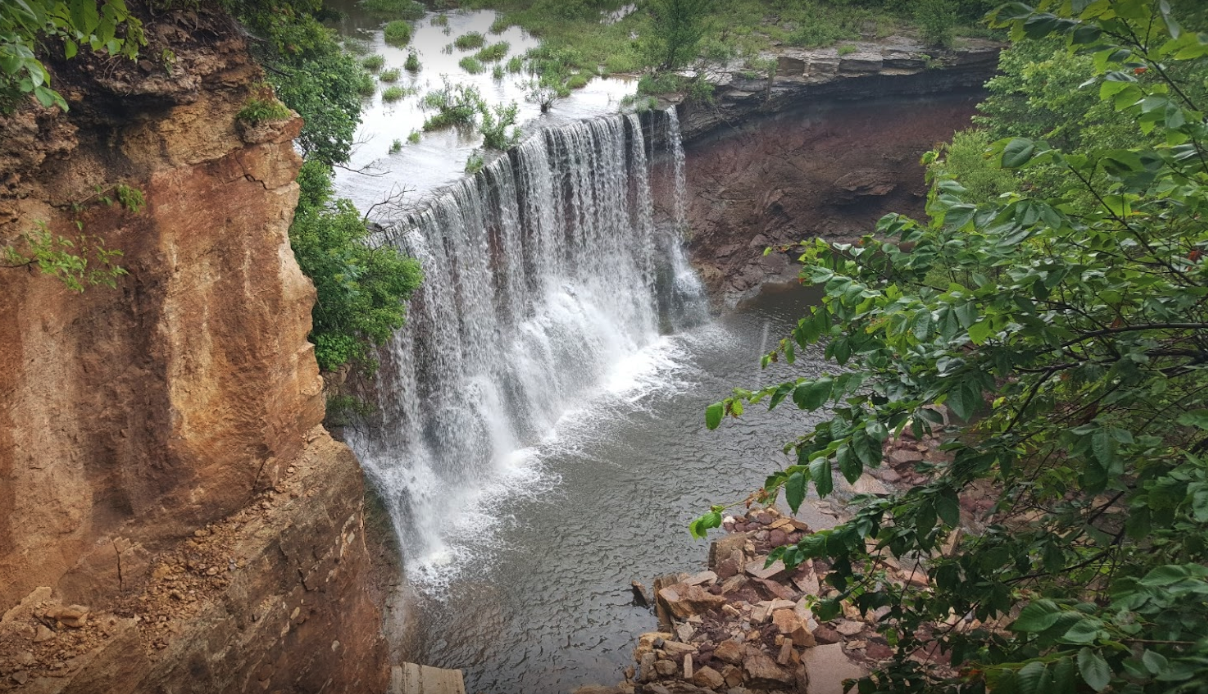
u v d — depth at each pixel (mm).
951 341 6820
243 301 13234
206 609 12328
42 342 10875
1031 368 7145
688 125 37344
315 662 14406
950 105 42781
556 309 32031
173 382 12523
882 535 7191
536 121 33406
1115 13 5273
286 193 13734
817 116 41344
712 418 7281
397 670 17953
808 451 7406
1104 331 6797
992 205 5961
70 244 10445
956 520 6547
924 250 7375
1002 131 33031
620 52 42812
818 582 21172
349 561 15156
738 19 47750
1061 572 7082
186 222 12227
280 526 13633
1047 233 6852
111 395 11844
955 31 42906
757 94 38844
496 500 25062
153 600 12258
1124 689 4520
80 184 10906
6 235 10180
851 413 7242
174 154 11891
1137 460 6598
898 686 7406
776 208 41219
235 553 13008
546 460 27016
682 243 38000
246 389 13508
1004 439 6965
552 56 41125
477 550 23000
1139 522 5832
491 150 30203
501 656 19703
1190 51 5457
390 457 23641
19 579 11117
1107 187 7203
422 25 47125
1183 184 6008
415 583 21641
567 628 20578
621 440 28266
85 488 11805
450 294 26328
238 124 12672
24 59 6418
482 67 40281
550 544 23344
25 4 6219
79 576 11805
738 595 21031
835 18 47312
